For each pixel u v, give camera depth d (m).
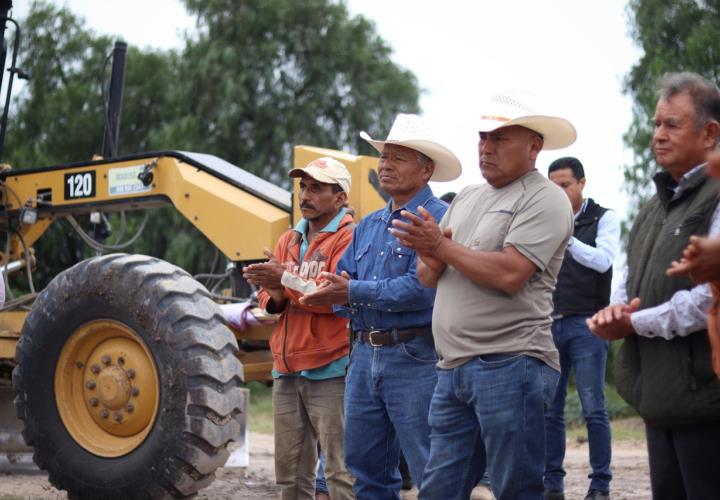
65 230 18.12
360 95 26.44
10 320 7.27
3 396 8.16
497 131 4.23
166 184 7.72
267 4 25.73
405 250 4.72
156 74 26.83
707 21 15.38
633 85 16.00
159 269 6.07
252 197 7.38
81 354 6.32
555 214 4.11
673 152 3.68
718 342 3.31
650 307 3.69
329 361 5.24
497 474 4.11
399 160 4.85
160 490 5.84
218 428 5.80
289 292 5.29
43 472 8.27
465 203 4.42
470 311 4.13
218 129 25.39
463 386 4.16
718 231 3.52
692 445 3.56
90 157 26.50
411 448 4.65
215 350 5.86
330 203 5.47
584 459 10.43
